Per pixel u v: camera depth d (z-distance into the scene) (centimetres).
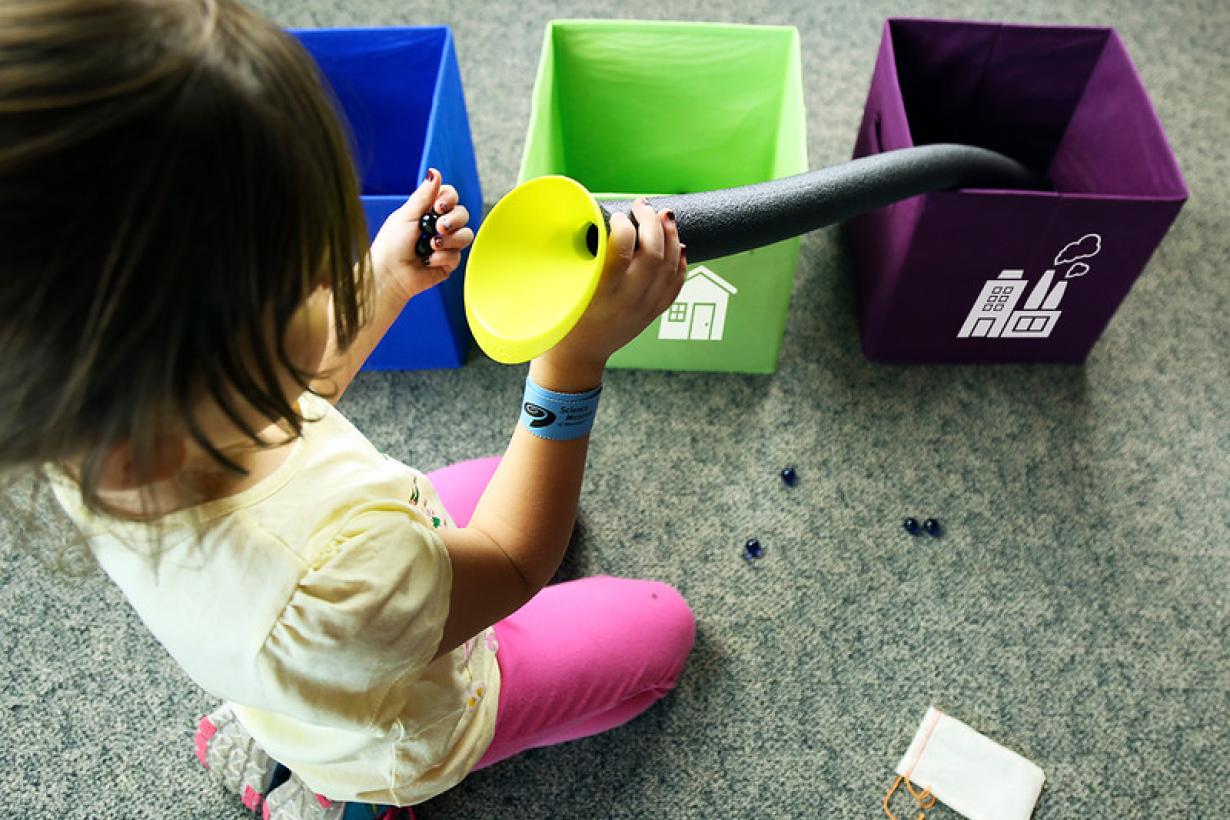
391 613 51
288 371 39
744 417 123
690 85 128
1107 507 114
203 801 95
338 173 37
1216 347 128
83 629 105
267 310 35
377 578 50
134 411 34
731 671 104
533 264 56
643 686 92
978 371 127
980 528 113
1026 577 109
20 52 28
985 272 111
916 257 109
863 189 81
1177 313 131
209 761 94
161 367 33
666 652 93
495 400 124
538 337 51
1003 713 101
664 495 116
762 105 130
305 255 36
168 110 30
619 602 93
